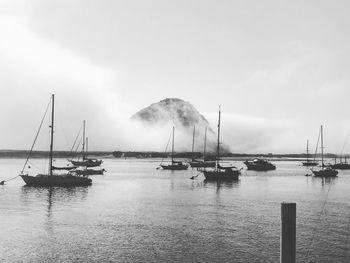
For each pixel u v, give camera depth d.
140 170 179.12
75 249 32.22
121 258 29.83
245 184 98.88
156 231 38.84
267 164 179.88
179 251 31.69
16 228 40.19
